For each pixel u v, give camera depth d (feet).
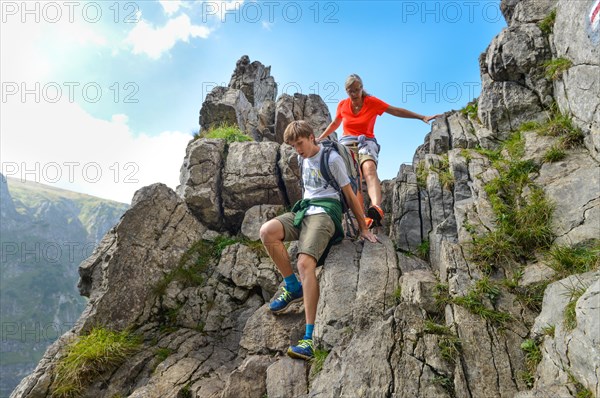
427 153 23.32
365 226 16.99
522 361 10.84
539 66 19.81
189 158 24.54
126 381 16.29
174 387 14.98
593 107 15.72
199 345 17.74
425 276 14.67
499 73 20.95
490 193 16.31
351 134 21.36
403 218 18.11
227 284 20.12
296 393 12.54
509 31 21.08
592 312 9.00
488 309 12.18
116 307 18.81
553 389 9.09
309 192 16.14
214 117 35.12
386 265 15.64
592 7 16.14
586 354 8.82
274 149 24.84
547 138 17.56
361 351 11.41
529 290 12.63
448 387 10.22
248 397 13.33
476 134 21.04
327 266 15.88
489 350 11.09
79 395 16.03
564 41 18.42
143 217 20.97
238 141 26.84
